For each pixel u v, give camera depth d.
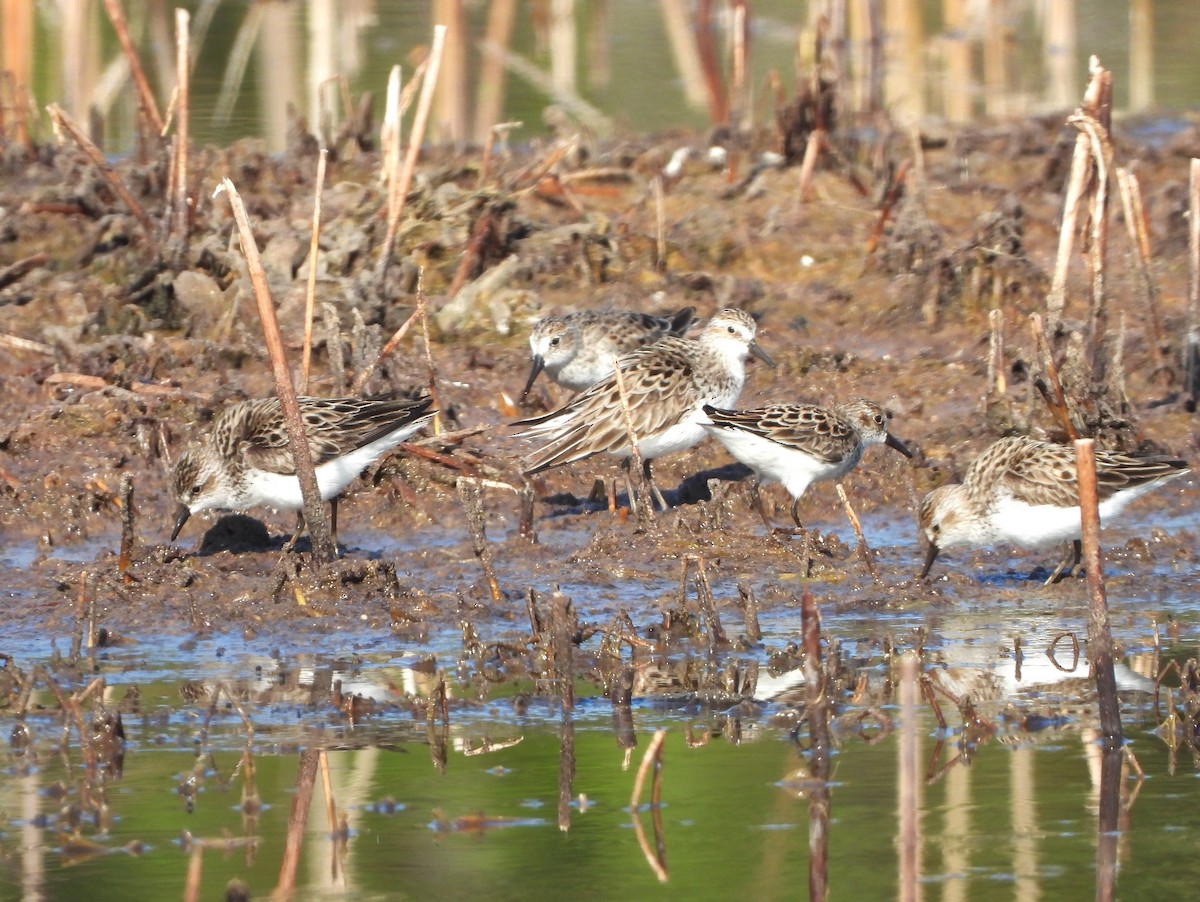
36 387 17.45
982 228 20.47
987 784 9.86
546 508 15.92
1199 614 13.24
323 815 9.45
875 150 24.91
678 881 8.60
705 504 15.18
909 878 8.13
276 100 30.03
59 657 11.94
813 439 14.79
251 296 19.17
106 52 34.69
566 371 17.66
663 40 36.97
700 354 16.19
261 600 13.12
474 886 8.55
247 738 10.34
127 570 13.47
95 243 20.78
